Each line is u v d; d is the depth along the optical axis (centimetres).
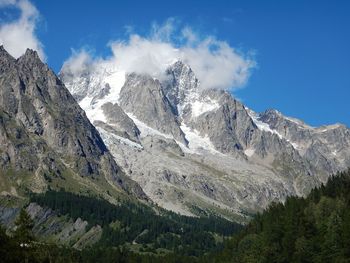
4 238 18438
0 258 17750
